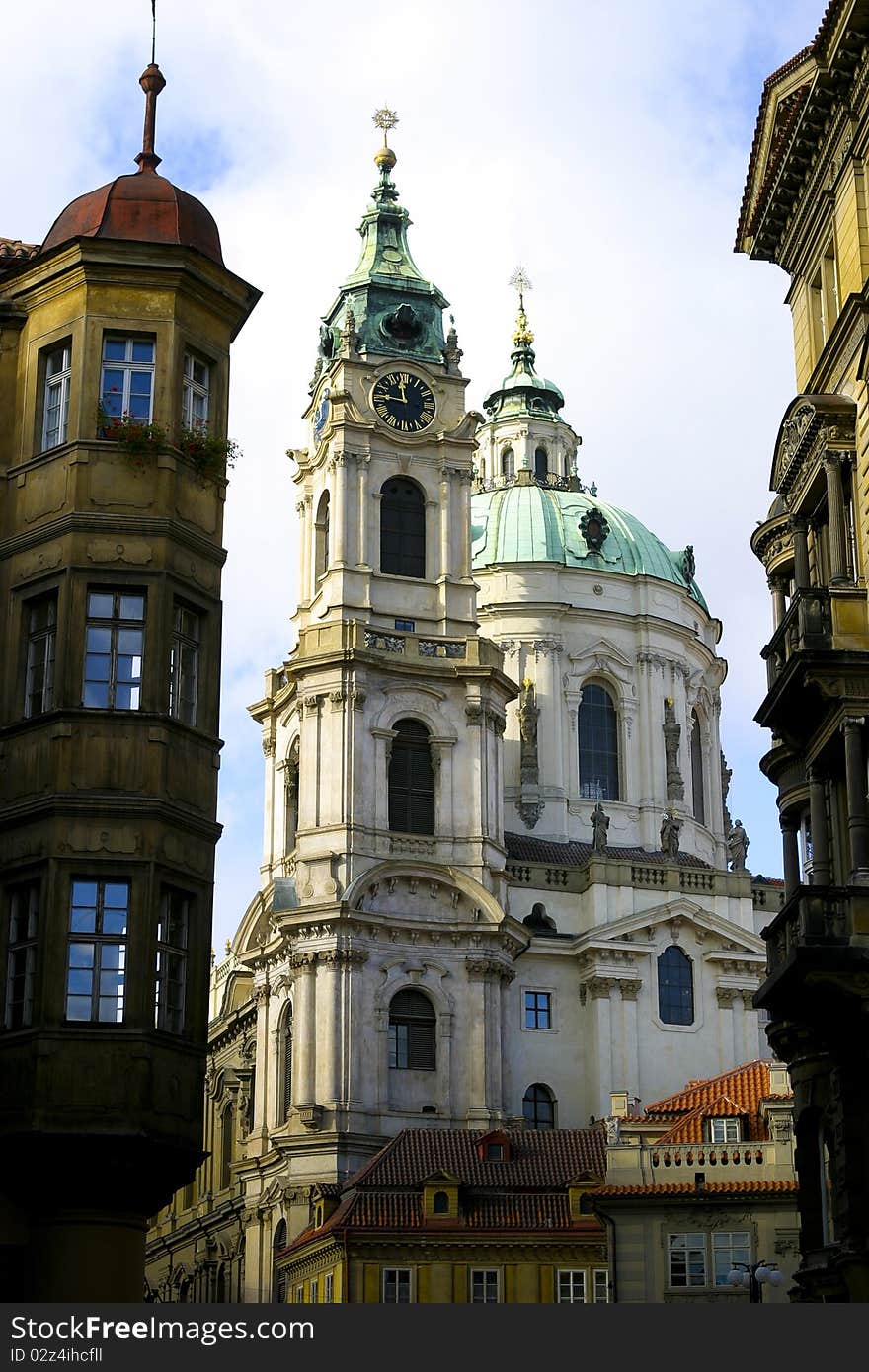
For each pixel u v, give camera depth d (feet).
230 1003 412.57
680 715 441.27
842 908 157.28
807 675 162.61
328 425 386.32
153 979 156.15
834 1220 169.48
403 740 372.79
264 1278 345.92
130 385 171.12
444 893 362.53
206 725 167.02
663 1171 274.36
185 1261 409.08
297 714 380.17
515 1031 376.68
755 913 406.62
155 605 164.25
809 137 176.24
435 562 386.52
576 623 435.12
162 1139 153.28
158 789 160.04
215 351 176.45
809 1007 158.30
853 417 167.53
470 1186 298.56
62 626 162.50
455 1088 352.28
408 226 417.49
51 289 173.37
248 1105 381.81
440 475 390.42
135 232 174.19
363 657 367.25
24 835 158.71
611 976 378.94
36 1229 151.94
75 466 166.50
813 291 185.57
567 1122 373.61
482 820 369.91
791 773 184.96
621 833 423.64
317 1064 347.56
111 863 157.38
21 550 167.32
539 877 390.83
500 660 383.04
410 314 401.70
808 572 176.14
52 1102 150.71
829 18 163.43
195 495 170.60
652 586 442.91
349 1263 289.53
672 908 386.52
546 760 422.00
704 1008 385.70
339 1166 337.52
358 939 353.10
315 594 387.34
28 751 160.76
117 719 160.66
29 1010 154.40
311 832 362.12
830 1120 168.96
